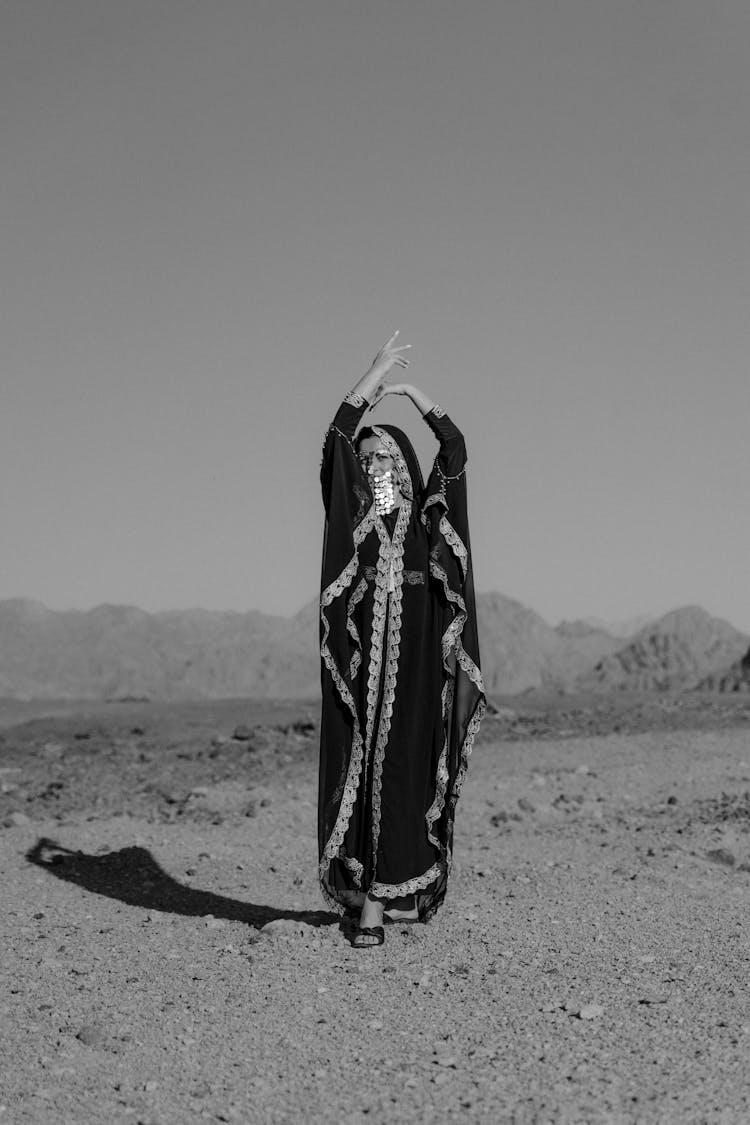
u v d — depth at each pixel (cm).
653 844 948
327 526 666
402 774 654
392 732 656
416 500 687
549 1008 532
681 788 1295
